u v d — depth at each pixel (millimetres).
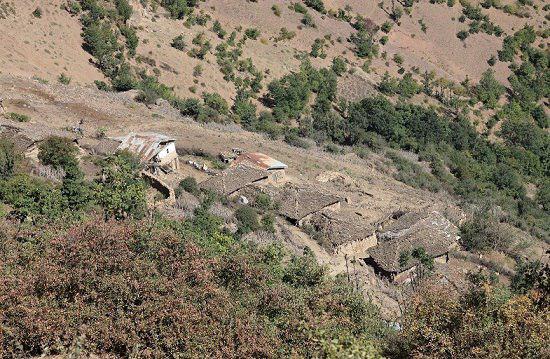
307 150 85062
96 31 97688
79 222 29578
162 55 105938
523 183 102500
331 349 18719
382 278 48594
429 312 21797
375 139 98500
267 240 45688
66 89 80000
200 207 46188
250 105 101375
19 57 85375
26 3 96250
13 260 24562
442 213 66688
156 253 25875
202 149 68562
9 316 21016
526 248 66188
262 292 25859
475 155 108250
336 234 52344
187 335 21469
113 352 21453
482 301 21984
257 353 21609
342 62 127000
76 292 22812
